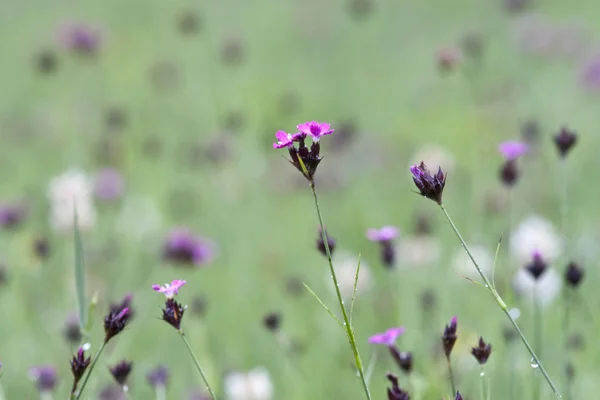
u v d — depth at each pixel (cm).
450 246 940
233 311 829
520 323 654
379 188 1216
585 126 1323
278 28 2117
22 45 2080
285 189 1239
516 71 1559
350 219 1092
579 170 1105
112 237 969
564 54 1594
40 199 1134
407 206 1103
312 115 1550
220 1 2358
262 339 758
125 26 2194
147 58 1912
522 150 567
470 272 746
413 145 1356
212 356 705
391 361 659
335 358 728
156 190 1232
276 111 1504
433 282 816
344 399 668
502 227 921
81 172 1052
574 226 915
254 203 1155
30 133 1477
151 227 1033
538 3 2066
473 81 1342
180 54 1883
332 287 786
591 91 1410
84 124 1485
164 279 893
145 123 1538
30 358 743
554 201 966
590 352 663
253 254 993
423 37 2005
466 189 1068
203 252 738
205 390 647
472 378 625
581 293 768
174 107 1594
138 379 691
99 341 690
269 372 729
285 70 1827
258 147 1309
